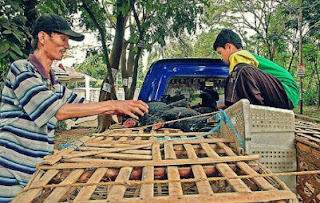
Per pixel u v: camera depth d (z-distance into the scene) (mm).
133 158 1990
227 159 1847
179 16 7941
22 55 3668
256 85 2709
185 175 1779
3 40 3646
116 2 7602
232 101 2762
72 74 14039
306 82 19734
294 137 2412
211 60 4680
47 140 2113
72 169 1785
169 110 3426
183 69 4570
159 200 1323
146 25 7535
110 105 1997
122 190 1444
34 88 1928
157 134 2834
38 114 1909
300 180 2557
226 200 1317
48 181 1600
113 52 7738
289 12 14906
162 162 1820
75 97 2598
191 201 1316
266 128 2332
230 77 2861
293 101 2994
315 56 16344
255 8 15695
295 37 15555
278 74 3023
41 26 2170
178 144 2342
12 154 2008
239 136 2213
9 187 1989
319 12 14328
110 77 7637
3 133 2023
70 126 13023
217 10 16375
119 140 2545
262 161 2352
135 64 7934
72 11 7629
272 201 1339
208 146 2211
